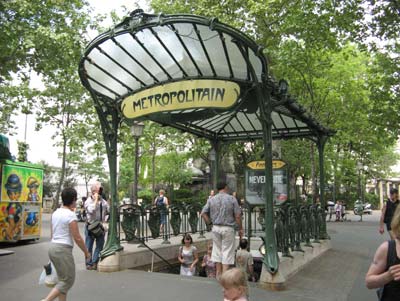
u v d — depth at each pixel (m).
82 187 55.00
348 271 9.71
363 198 52.06
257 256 9.95
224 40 6.76
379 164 55.50
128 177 52.62
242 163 30.41
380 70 17.77
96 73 8.45
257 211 11.96
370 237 18.48
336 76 22.31
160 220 10.59
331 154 33.25
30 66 15.80
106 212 9.10
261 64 7.14
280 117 11.59
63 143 30.31
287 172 10.94
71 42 14.68
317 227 12.45
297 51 17.70
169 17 6.73
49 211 42.28
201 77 7.62
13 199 12.97
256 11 15.62
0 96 24.14
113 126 9.13
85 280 7.61
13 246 12.92
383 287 3.05
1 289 6.88
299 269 9.34
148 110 8.09
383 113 18.05
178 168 39.72
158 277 7.89
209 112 8.31
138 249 9.45
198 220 12.87
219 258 7.58
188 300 6.29
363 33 15.64
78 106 27.59
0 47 14.28
